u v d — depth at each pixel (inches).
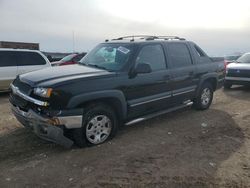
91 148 217.6
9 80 459.5
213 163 198.2
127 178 175.8
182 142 234.4
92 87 212.8
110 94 221.1
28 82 215.2
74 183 169.8
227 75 486.0
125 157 203.9
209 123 285.3
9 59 462.0
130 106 240.8
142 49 253.4
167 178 176.7
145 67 239.3
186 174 181.9
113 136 234.5
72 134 213.8
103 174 179.9
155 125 275.4
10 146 219.8
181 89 289.3
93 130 219.1
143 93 249.9
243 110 339.0
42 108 200.8
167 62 275.1
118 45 259.6
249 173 186.1
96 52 268.7
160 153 211.9
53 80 207.8
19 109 219.1
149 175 179.8
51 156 203.9
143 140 236.5
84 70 232.5
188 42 310.8
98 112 219.0
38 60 492.4
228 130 266.2
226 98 413.4
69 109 201.9
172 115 310.0
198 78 310.2
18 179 173.8
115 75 228.7
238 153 215.8
